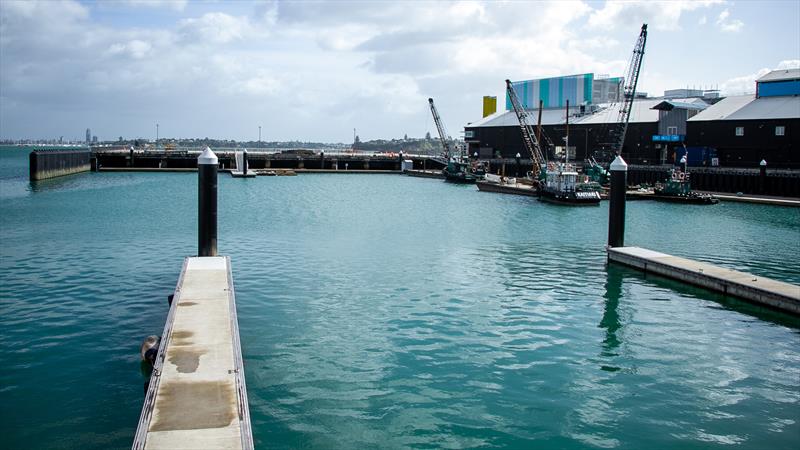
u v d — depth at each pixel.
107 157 153.75
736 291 33.09
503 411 19.89
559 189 90.25
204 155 35.03
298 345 25.42
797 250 50.06
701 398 21.11
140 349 24.36
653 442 18.16
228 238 51.62
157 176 133.50
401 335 26.84
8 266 38.78
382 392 21.09
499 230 59.78
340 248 47.53
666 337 27.16
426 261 42.91
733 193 100.94
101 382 21.50
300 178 144.88
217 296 26.27
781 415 19.97
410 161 171.00
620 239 43.69
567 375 22.83
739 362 24.36
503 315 29.98
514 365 23.67
